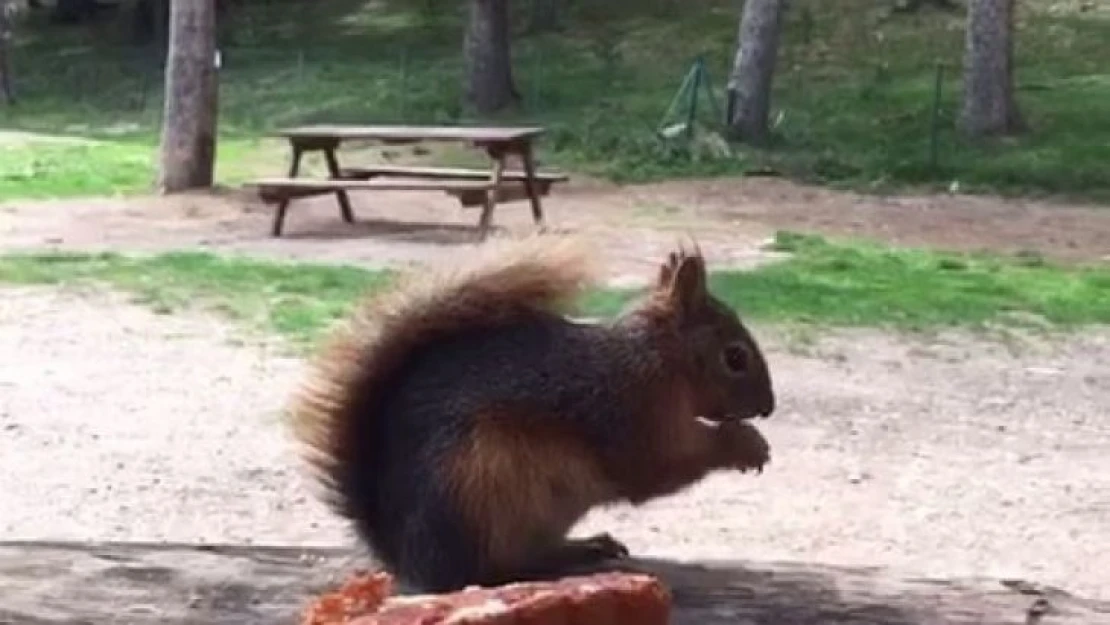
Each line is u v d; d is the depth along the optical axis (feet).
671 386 13.78
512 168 82.17
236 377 39.88
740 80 95.35
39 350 42.45
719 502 30.78
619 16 130.11
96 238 62.23
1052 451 35.47
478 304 13.78
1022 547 28.58
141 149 93.66
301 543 27.53
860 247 62.69
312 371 13.78
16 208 70.13
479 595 8.64
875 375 41.96
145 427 35.32
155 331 44.83
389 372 13.69
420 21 137.18
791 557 27.55
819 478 32.65
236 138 100.89
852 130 98.02
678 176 85.92
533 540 13.38
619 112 104.01
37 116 116.78
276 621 12.83
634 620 8.61
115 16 149.18
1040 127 96.89
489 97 107.65
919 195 81.25
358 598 8.82
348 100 112.27
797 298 50.44
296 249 59.82
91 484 31.19
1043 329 48.19
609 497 13.79
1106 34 118.11
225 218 68.44
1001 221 72.84
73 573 13.78
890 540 28.84
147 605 13.12
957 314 49.47
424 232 64.64
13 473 31.83
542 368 13.48
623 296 37.17
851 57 115.44
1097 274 57.72
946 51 115.03
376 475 13.62
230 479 31.53
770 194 79.82
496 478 13.07
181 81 76.48
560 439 13.41
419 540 13.20
